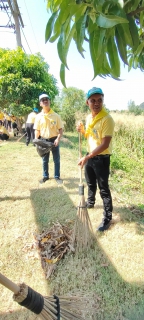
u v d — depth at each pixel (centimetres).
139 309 158
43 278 186
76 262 200
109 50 92
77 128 244
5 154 571
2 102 807
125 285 177
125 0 87
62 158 541
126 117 858
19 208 299
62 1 82
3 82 720
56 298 119
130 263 198
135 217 275
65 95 1330
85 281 182
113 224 257
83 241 214
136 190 392
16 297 96
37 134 358
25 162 502
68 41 89
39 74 771
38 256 211
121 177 459
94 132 224
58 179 384
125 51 90
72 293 170
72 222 259
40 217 276
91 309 156
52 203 310
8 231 250
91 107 217
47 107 338
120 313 156
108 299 166
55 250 212
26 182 386
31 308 100
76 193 339
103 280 182
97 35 85
